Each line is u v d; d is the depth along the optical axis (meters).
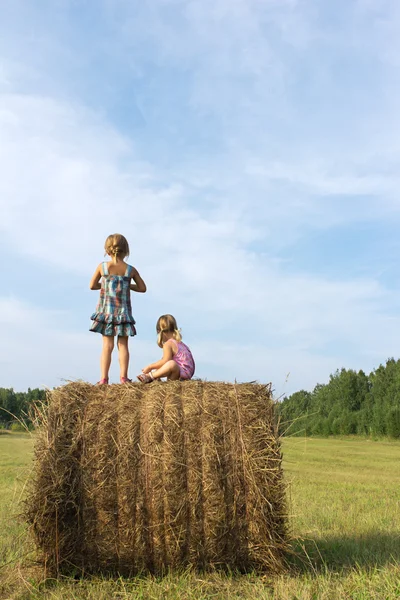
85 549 5.53
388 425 47.88
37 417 5.73
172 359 7.16
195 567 5.55
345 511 9.47
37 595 5.11
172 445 5.57
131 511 5.51
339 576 5.51
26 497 5.63
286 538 5.73
